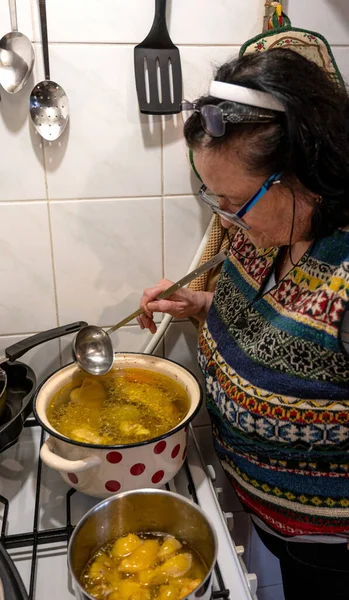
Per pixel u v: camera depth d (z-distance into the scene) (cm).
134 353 98
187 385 90
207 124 63
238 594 72
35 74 92
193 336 118
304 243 79
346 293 67
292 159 63
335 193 66
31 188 98
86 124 96
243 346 83
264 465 83
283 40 91
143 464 77
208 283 110
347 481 79
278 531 88
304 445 77
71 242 104
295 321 74
